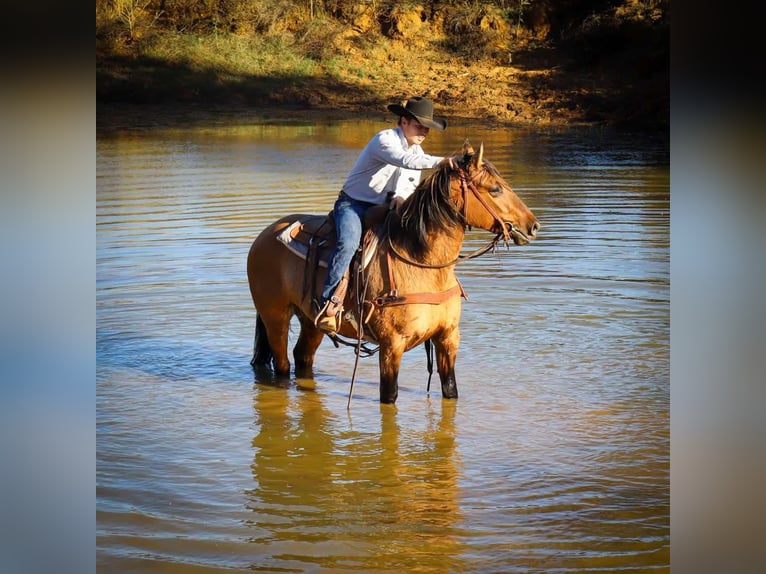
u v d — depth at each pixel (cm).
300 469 637
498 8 3897
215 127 2905
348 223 718
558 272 1165
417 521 559
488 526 552
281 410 752
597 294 1070
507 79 3475
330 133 2756
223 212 1556
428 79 3553
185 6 3984
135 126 2916
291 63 3684
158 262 1216
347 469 637
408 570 502
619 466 638
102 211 1566
